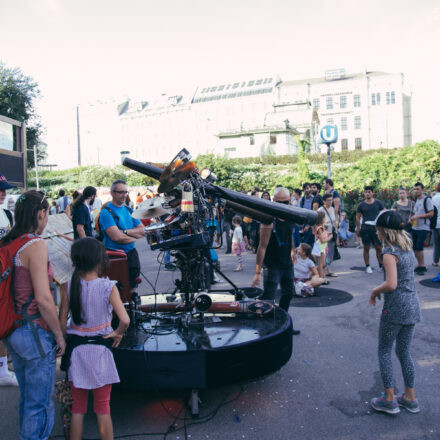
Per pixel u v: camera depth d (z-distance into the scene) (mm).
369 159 15375
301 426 3119
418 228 8281
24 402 2572
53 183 39156
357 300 6629
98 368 2576
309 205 10219
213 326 3648
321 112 67750
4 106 31719
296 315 5914
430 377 3881
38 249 2490
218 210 4211
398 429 3062
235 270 9344
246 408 3396
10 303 2459
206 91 75500
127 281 3721
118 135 81625
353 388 3715
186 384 3066
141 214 4082
